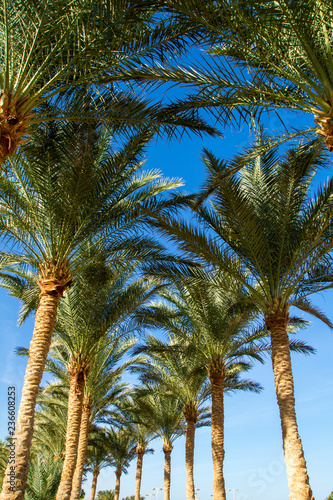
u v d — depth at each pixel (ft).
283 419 29.48
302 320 46.62
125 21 19.12
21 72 18.43
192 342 50.47
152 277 40.55
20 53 19.29
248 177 35.19
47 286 29.94
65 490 39.19
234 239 33.65
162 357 64.95
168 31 21.20
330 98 19.81
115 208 32.37
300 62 22.52
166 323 49.49
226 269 33.04
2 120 17.58
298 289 33.81
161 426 85.51
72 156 27.07
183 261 35.81
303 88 20.44
